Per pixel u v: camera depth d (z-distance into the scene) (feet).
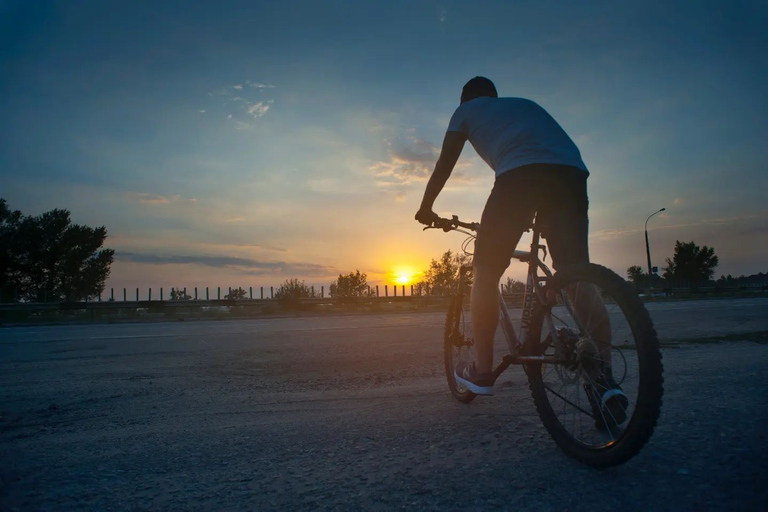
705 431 7.72
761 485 5.67
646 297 111.34
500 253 7.53
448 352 11.50
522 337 8.16
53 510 5.83
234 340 27.94
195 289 74.28
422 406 10.44
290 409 10.92
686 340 22.07
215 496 6.11
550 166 7.10
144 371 17.40
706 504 5.28
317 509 5.61
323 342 25.49
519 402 10.44
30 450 8.31
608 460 6.16
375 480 6.35
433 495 5.81
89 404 12.26
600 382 6.70
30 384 15.26
